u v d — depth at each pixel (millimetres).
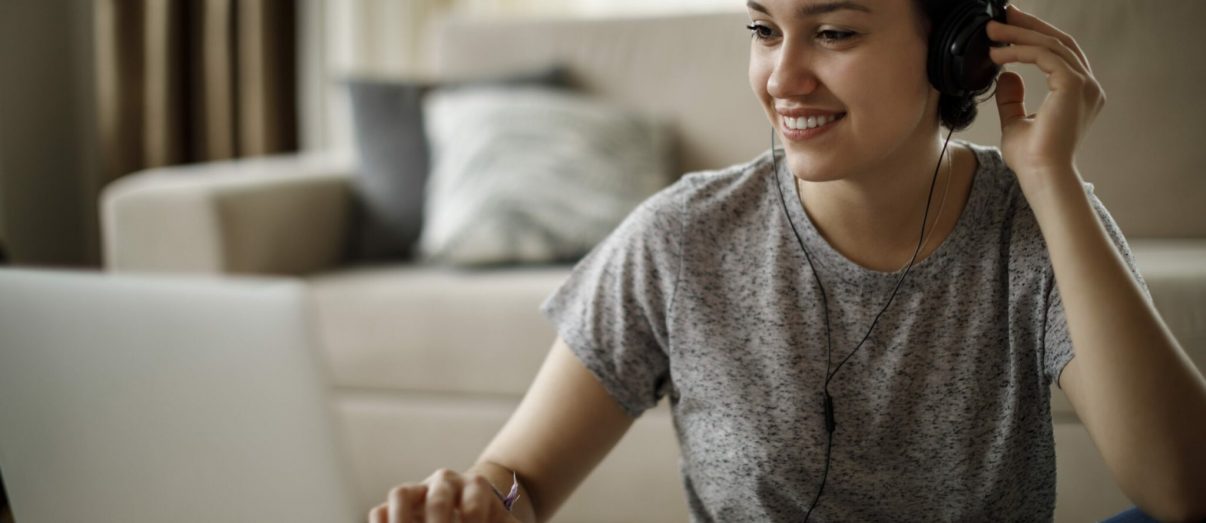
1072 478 1229
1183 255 1440
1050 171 844
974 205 909
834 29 825
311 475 653
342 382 1960
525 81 2359
